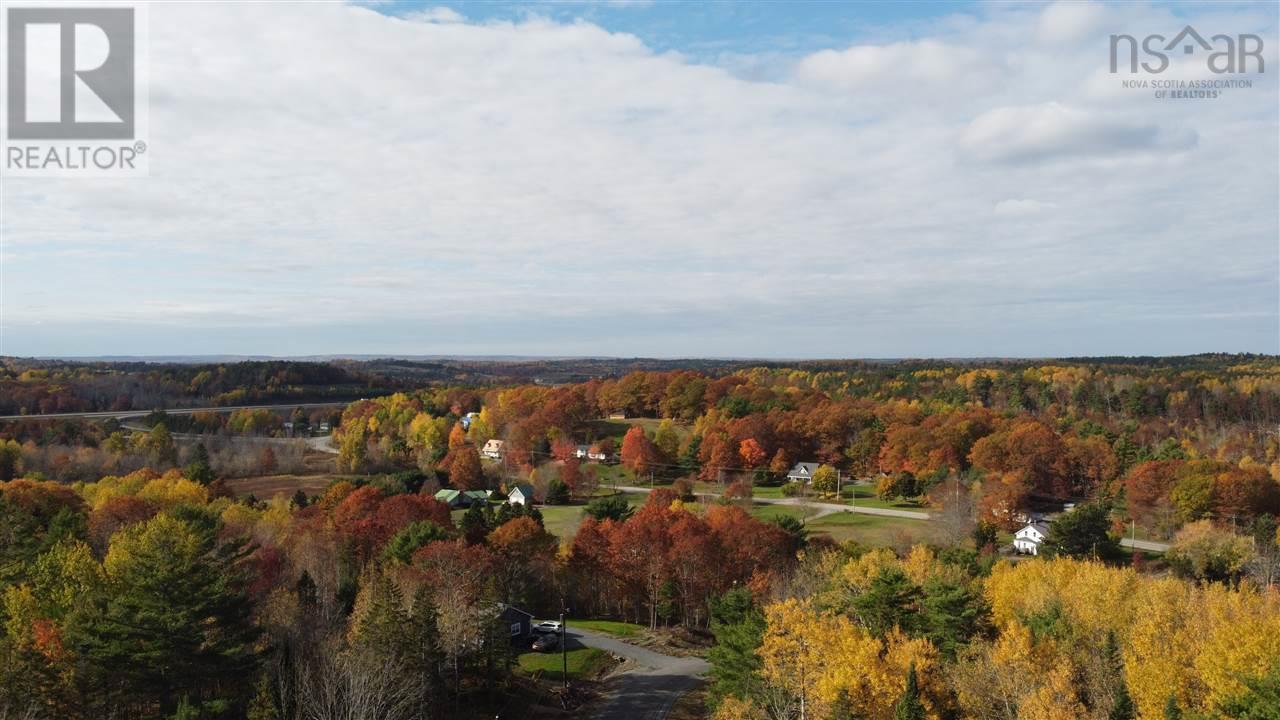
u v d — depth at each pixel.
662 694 55.34
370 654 40.19
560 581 73.88
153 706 42.28
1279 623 38.97
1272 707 30.05
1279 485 98.56
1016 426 126.00
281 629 46.09
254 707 37.41
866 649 39.91
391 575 57.59
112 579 49.25
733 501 106.38
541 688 55.28
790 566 73.38
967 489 104.81
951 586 49.28
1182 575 75.50
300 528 76.44
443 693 47.12
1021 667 39.34
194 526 58.66
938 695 39.47
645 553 71.50
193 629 40.16
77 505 81.88
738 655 45.34
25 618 42.84
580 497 124.62
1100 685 40.56
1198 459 107.50
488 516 87.31
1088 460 117.31
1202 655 37.75
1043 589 54.22
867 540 92.62
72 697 38.84
